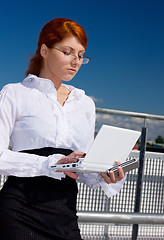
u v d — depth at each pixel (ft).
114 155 3.92
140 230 9.11
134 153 8.39
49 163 3.68
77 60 4.17
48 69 4.35
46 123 3.98
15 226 3.58
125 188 8.75
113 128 3.59
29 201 3.68
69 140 4.14
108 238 8.84
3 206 3.65
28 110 3.96
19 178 3.78
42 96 4.06
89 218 4.37
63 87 4.54
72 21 4.20
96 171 3.83
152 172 8.93
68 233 3.79
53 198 3.79
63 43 4.09
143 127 8.07
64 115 4.13
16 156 3.72
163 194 9.08
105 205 8.53
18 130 3.97
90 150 3.57
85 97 4.50
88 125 4.43
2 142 3.85
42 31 4.29
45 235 3.66
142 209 8.86
